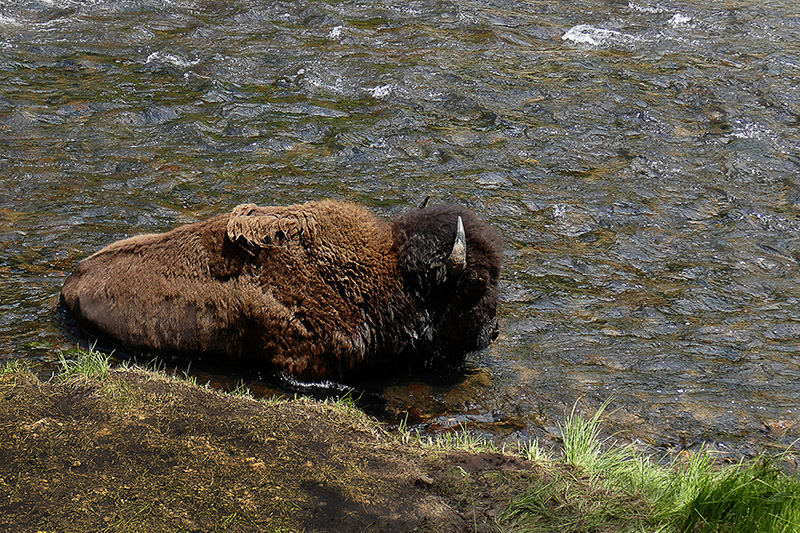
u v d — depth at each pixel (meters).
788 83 23.17
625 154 18.95
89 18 25.69
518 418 10.05
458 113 20.69
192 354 10.84
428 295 10.64
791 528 7.22
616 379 10.96
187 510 7.32
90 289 11.09
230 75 22.02
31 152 17.16
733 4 30.33
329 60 23.22
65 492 7.40
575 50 25.50
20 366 10.06
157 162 17.14
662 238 15.42
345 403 9.95
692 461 8.71
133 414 8.67
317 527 7.27
